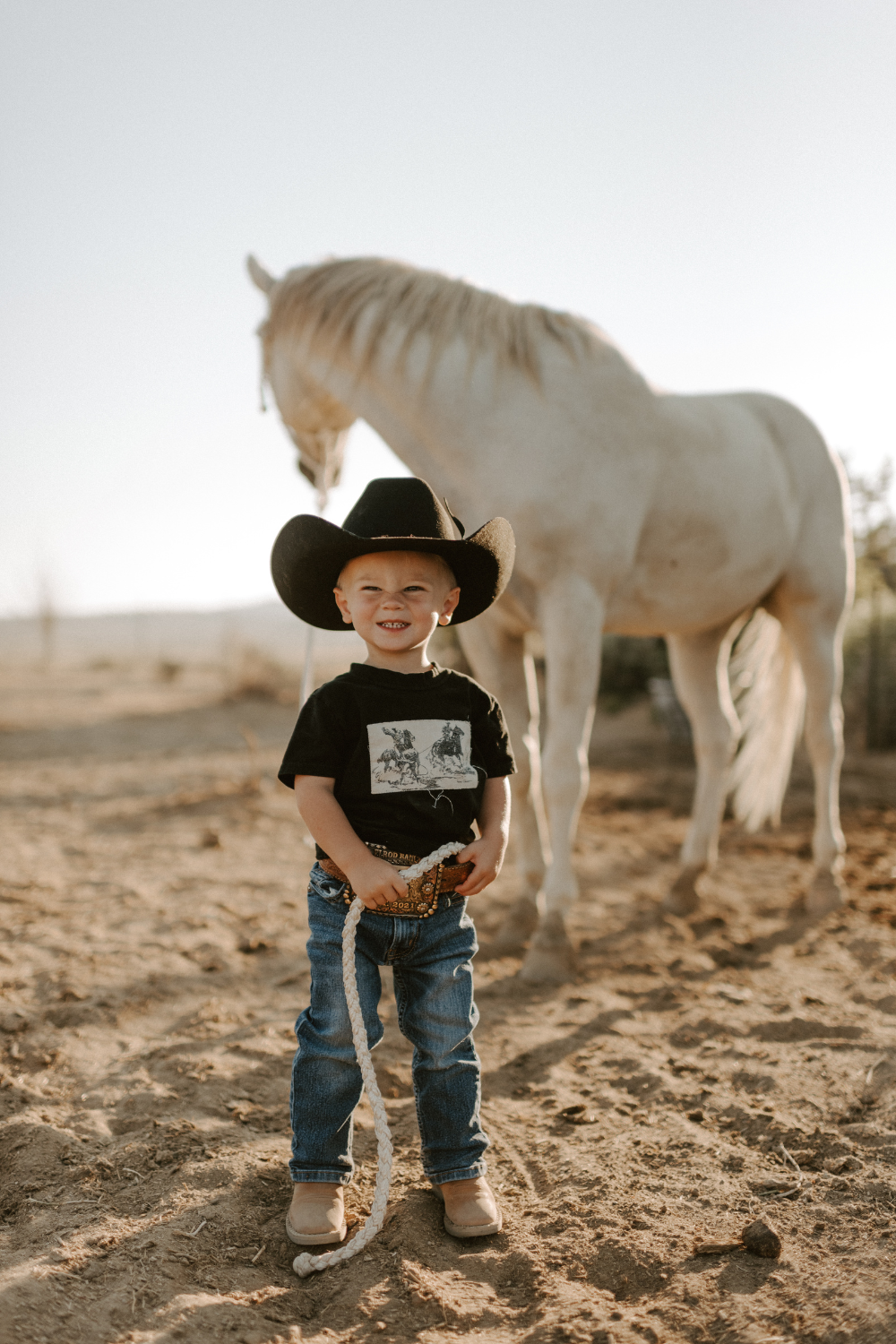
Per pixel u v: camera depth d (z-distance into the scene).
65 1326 1.56
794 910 4.30
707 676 4.45
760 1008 3.09
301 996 3.23
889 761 9.04
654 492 3.54
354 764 1.87
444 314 3.42
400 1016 2.01
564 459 3.28
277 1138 2.26
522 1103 2.49
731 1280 1.71
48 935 3.83
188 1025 2.96
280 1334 1.59
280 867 5.12
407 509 1.95
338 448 4.37
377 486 2.00
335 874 1.92
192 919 4.07
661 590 3.74
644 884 4.83
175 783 8.30
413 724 1.90
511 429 3.30
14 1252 1.78
